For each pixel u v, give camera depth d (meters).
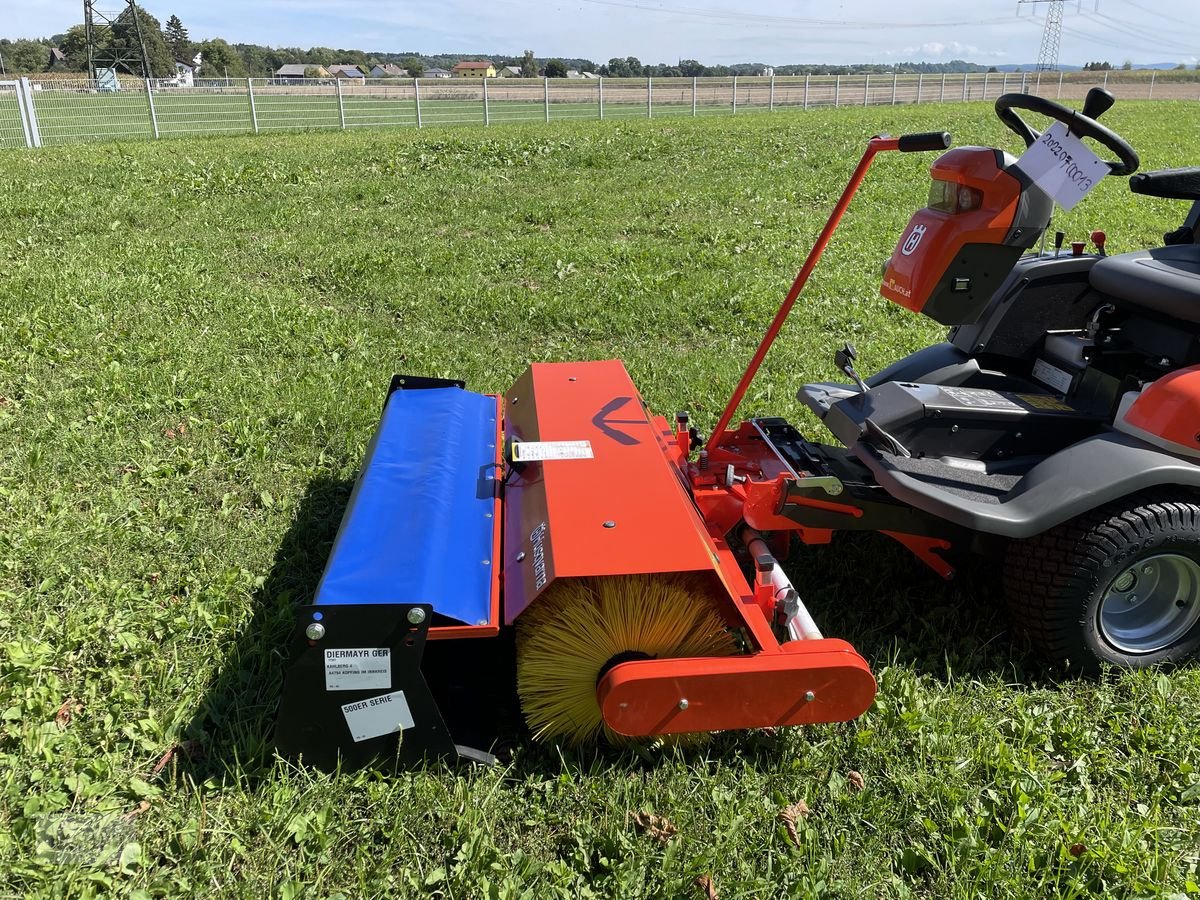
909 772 2.89
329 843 2.58
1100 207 11.55
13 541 3.94
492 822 2.68
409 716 2.71
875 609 3.74
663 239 10.06
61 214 10.36
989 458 3.44
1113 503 3.10
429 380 4.27
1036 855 2.60
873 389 3.62
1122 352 3.46
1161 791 2.83
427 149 16.19
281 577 3.82
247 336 6.50
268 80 30.59
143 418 5.19
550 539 2.81
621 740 2.92
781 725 2.79
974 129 21.14
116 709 3.02
